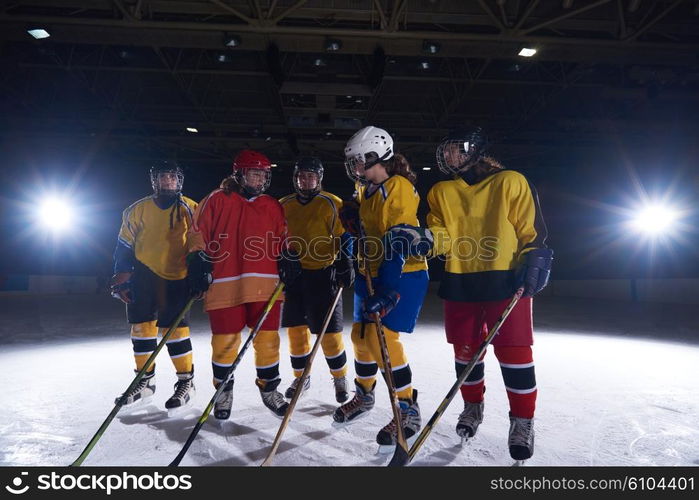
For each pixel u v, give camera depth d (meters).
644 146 14.85
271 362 2.77
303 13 8.91
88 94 13.62
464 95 12.33
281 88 11.38
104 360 4.62
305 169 3.18
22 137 15.30
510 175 2.21
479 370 2.36
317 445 2.34
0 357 4.80
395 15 8.70
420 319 8.41
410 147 16.08
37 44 10.56
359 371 2.67
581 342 5.71
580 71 11.41
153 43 9.45
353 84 11.61
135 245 3.07
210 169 20.25
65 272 17.69
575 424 2.62
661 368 4.15
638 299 12.63
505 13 8.90
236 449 2.29
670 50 9.52
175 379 3.75
